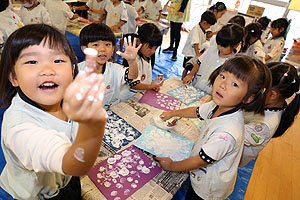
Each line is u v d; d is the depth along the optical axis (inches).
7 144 18.7
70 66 20.4
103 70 50.9
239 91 29.9
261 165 80.6
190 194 39.7
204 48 107.3
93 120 12.7
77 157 14.4
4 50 19.0
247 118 45.6
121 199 28.6
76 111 11.9
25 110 20.5
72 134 24.9
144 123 45.4
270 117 42.4
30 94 18.8
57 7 108.1
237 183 71.0
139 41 57.7
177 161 34.5
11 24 80.0
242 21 111.1
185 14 151.3
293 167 82.3
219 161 33.6
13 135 18.2
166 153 37.4
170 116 46.6
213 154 29.9
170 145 39.6
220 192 35.9
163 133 42.5
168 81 68.8
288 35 184.2
